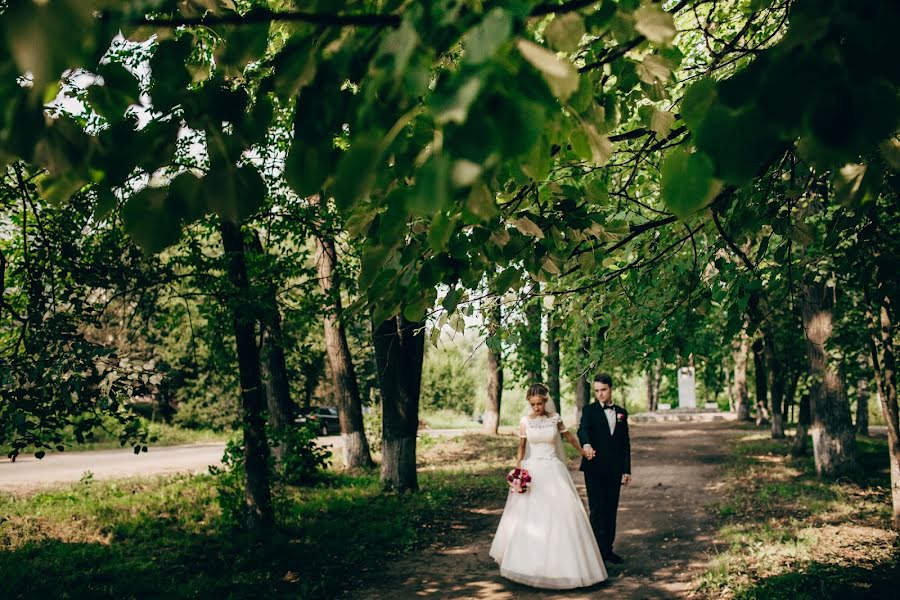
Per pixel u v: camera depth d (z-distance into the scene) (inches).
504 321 147.9
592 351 169.6
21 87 42.7
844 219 131.1
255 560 299.9
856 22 38.3
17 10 33.3
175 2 54.2
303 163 53.8
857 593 229.3
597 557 263.4
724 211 125.6
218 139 51.9
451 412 2060.8
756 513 385.1
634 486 522.9
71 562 299.9
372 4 55.4
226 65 56.4
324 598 255.8
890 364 329.1
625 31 67.7
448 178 34.6
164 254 299.6
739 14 181.6
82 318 213.9
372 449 753.6
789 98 39.8
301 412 516.7
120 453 819.4
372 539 343.0
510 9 39.0
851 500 403.9
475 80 31.9
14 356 193.3
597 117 64.7
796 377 717.9
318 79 53.6
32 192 208.7
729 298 136.9
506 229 96.1
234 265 320.5
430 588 267.4
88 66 43.5
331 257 358.6
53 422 187.0
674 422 1407.5
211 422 1218.6
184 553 312.3
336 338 653.3
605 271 172.9
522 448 280.4
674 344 150.1
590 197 98.9
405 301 82.7
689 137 65.0
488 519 406.3
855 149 39.4
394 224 55.5
